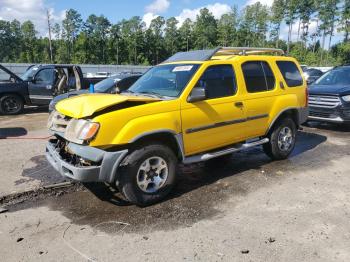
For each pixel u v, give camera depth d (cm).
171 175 501
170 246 387
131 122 457
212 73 553
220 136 561
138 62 9762
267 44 8962
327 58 7175
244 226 429
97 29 9825
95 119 439
